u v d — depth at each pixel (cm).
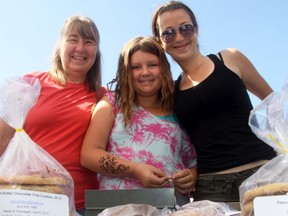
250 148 219
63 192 126
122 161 213
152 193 160
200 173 232
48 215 115
